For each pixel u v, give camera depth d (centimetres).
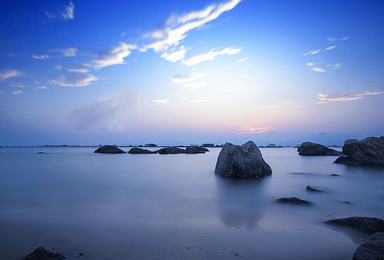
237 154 1461
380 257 332
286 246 434
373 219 531
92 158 3406
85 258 381
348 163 2288
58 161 2808
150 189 1052
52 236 486
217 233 505
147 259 377
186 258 381
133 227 546
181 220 605
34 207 742
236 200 841
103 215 652
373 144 2178
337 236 489
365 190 1009
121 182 1246
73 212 685
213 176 1485
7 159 3156
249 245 438
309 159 3234
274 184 1177
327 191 971
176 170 1847
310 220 605
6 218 621
